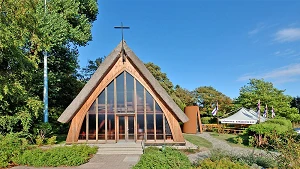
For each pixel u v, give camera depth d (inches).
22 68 664.4
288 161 318.7
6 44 573.3
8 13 584.1
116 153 673.0
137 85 796.0
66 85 1226.6
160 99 785.6
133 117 788.0
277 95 1804.9
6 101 631.8
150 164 354.0
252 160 425.1
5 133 643.5
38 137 756.6
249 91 1893.5
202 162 365.4
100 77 768.9
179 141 764.6
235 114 1274.6
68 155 531.5
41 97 1074.1
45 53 932.6
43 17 887.1
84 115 775.1
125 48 792.3
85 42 1117.1
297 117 1683.1
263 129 777.6
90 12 1193.4
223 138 1061.1
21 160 515.5
